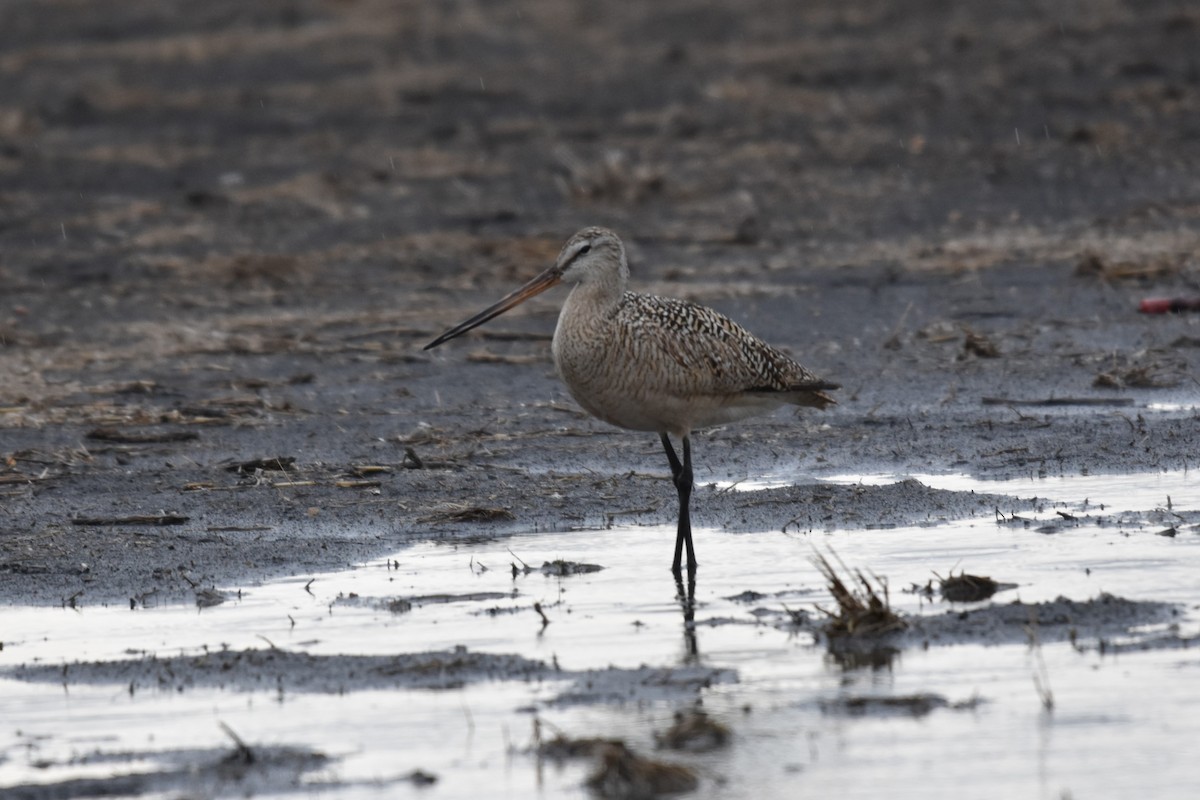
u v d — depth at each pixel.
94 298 20.98
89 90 35.75
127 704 9.28
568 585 11.27
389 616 10.69
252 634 10.37
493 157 28.97
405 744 8.66
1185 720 8.76
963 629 10.13
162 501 13.45
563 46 39.00
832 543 12.06
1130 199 24.67
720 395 11.88
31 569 11.79
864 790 8.03
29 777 8.35
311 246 23.62
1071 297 20.09
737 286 21.00
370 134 31.19
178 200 26.48
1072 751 8.41
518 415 16.02
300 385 17.25
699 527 12.64
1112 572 11.13
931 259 22.11
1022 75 32.53
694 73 35.09
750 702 9.12
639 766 8.10
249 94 35.09
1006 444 14.72
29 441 15.24
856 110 30.98
